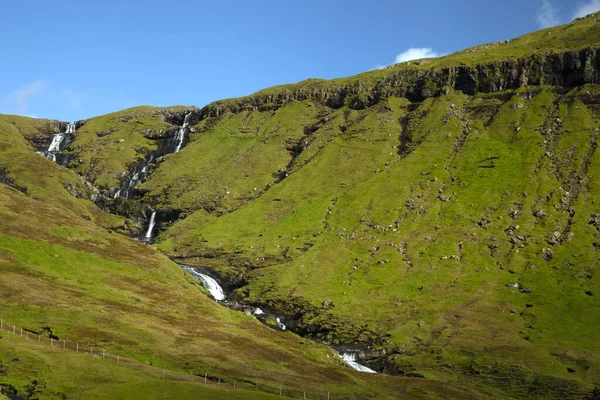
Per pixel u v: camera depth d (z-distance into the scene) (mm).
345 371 125562
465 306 176750
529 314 168375
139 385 86812
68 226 180625
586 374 135000
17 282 129000
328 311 179875
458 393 119125
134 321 123875
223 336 131500
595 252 190750
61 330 110000
